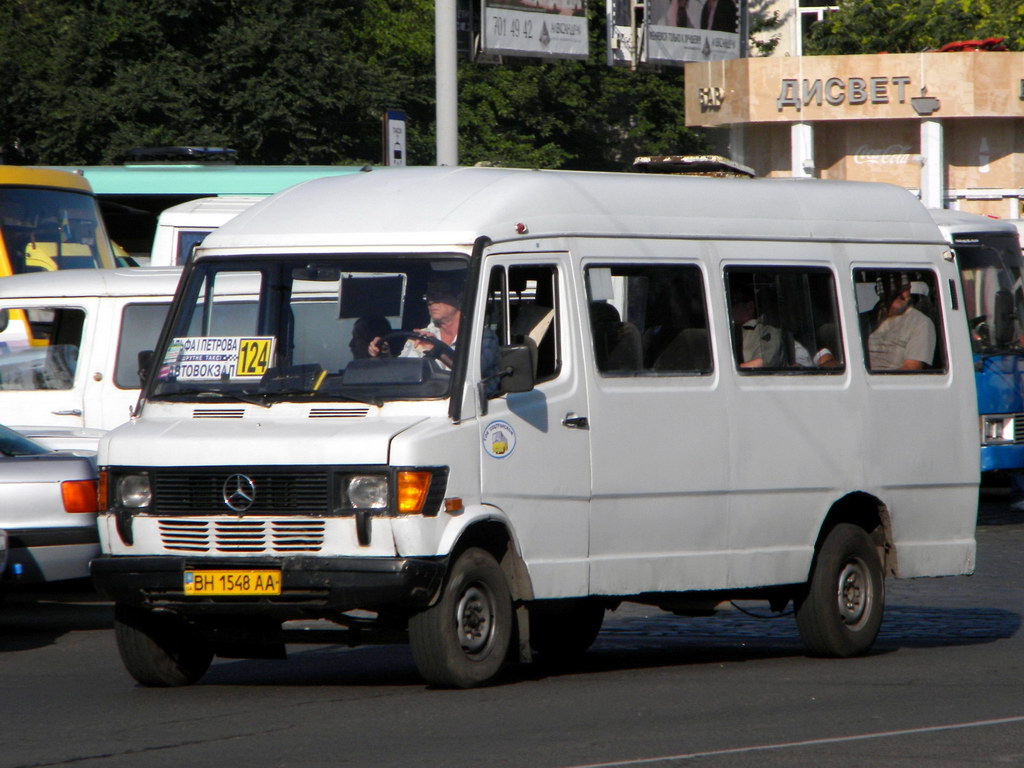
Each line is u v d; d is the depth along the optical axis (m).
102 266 74.44
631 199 35.34
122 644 33.16
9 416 51.38
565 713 29.70
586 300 33.84
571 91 173.75
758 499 36.38
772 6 186.75
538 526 32.50
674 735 27.47
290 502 30.73
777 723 28.69
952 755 25.77
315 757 25.78
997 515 72.75
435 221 32.56
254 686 33.88
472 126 167.25
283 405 31.89
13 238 71.38
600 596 33.91
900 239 40.06
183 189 91.75
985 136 135.75
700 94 140.00
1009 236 74.25
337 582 30.22
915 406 39.50
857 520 39.22
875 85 132.62
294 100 132.88
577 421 33.19
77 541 40.78
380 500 30.25
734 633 43.97
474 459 31.28
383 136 61.25
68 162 132.62
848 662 37.41
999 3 165.62
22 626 44.62
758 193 37.84
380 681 34.50
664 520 34.75
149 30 132.75
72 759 25.97
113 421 51.03
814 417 37.41
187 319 33.50
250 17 134.62
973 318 72.31
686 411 35.12
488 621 31.91
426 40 164.25
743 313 36.66
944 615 46.25
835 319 38.34
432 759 25.45
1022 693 32.38
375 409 31.38
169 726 28.81
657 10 152.88
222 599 31.03
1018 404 72.31
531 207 33.44
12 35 133.12
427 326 31.89
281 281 32.94
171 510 31.42
